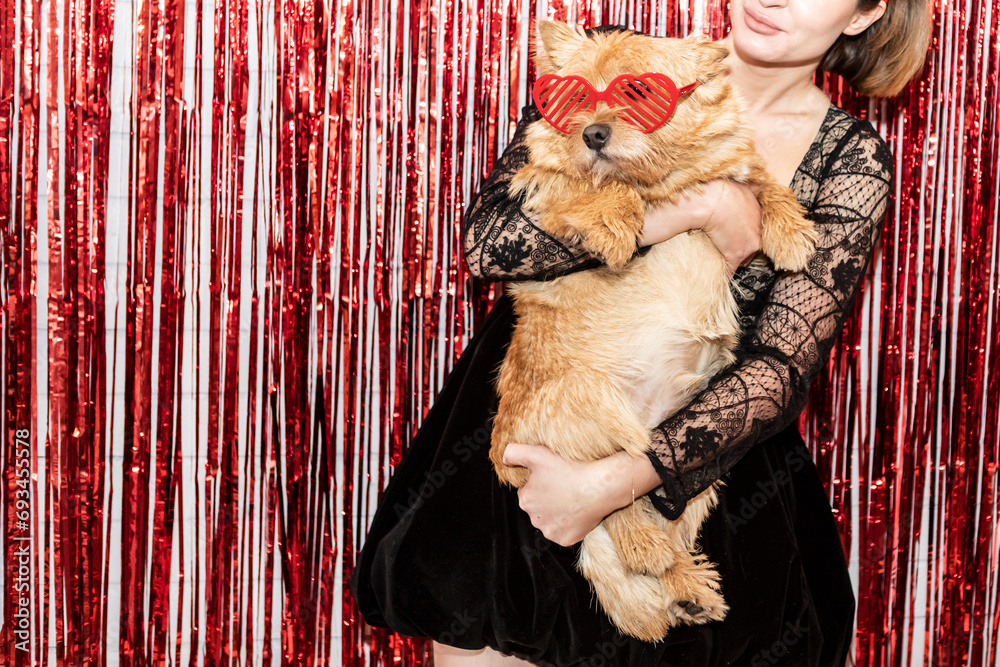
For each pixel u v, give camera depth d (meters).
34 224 1.84
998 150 2.01
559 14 1.91
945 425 2.09
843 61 1.53
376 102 1.90
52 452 1.90
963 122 2.00
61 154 1.84
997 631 2.15
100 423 1.91
